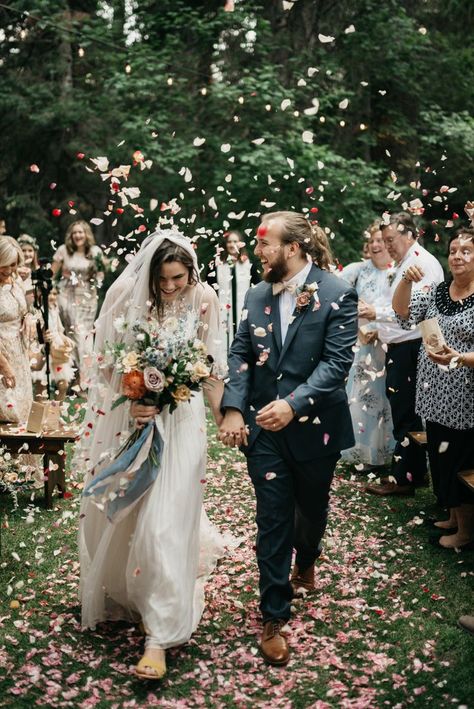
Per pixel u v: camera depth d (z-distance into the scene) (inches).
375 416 221.1
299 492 134.0
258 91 446.3
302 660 126.2
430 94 514.3
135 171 476.4
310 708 113.1
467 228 162.9
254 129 463.8
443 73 509.7
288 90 454.0
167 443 127.5
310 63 477.7
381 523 185.2
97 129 495.2
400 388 200.8
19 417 206.5
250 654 127.3
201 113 475.8
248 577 155.3
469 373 160.2
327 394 125.3
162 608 120.7
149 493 125.5
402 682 119.1
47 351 218.1
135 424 128.1
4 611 141.1
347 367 127.6
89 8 530.3
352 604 143.6
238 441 130.0
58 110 488.1
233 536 177.8
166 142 466.9
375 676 121.3
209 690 118.3
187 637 123.2
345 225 447.2
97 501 129.5
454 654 127.1
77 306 325.1
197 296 132.7
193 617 129.8
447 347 153.7
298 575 148.6
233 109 461.4
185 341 124.8
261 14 510.3
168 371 122.6
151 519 122.7
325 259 139.3
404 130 495.8
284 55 501.7
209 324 134.2
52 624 135.6
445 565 161.2
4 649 128.4
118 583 132.8
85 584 133.4
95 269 325.7
